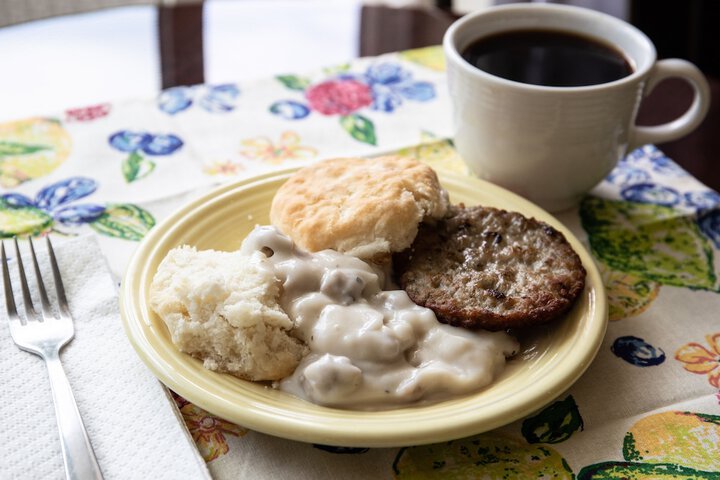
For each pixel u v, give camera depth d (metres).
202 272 0.44
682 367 0.46
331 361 0.42
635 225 0.55
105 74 0.73
